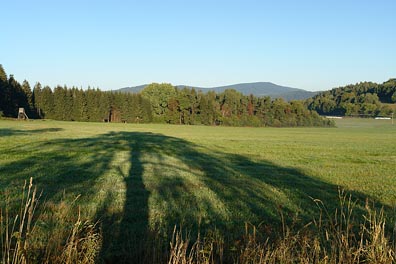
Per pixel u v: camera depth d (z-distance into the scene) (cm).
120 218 831
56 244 549
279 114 12012
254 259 551
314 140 4612
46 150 2245
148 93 11406
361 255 570
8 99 8412
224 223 837
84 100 9819
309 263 551
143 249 632
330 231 704
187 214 895
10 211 819
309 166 2041
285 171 1794
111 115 10394
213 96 12462
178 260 525
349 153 2911
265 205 1037
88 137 3616
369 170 1928
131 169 1627
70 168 1559
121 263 598
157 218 847
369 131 8375
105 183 1266
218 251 623
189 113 11206
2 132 3766
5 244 541
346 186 1431
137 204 973
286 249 556
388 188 1413
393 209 1012
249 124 11438
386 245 573
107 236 691
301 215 939
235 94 12362
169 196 1097
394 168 2034
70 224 727
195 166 1848
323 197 1198
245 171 1738
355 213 980
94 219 803
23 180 1243
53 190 1108
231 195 1154
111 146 2730
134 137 3862
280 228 801
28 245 516
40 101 9312
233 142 3775
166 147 2862
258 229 792
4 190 1068
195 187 1266
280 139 4631
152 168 1689
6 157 1839
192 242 691
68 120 9556
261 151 2864
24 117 8212
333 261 554
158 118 11169
